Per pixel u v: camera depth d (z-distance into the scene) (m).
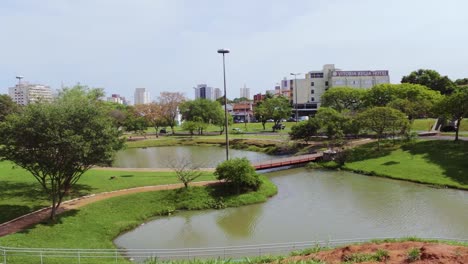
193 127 103.12
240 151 78.88
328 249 18.59
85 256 23.25
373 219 31.89
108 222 30.78
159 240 28.36
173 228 31.08
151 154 76.88
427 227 29.41
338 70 141.88
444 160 49.72
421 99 73.88
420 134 70.06
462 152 51.03
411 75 114.81
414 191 40.88
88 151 27.39
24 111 28.05
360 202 37.31
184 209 35.84
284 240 27.52
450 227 29.27
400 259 14.24
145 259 22.98
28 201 32.97
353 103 104.56
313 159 58.69
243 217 33.47
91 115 29.23
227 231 30.03
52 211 28.92
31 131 26.27
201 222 32.44
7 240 24.44
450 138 61.56
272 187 42.81
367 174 50.56
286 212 34.69
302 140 76.25
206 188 39.25
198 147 87.81
